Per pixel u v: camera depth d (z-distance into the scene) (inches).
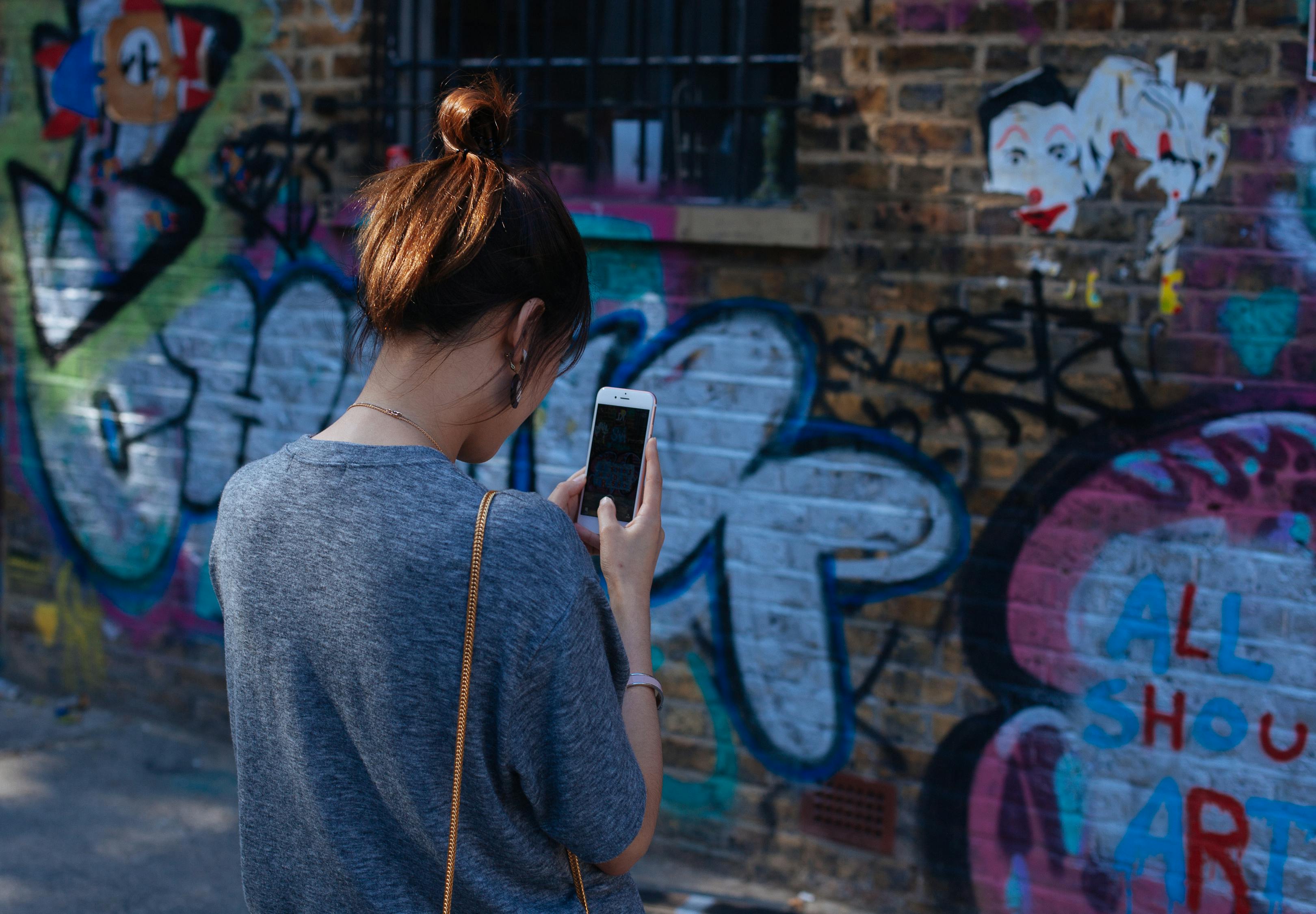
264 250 151.8
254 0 147.8
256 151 150.5
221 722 165.2
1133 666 110.6
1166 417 107.0
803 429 122.7
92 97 161.2
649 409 58.2
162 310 160.9
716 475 127.6
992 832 118.6
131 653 171.3
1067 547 112.1
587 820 42.4
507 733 41.4
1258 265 102.4
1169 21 103.1
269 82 148.4
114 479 168.7
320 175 146.6
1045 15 107.5
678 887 130.6
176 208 157.5
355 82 142.9
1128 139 105.7
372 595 41.8
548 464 136.6
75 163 164.1
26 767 157.2
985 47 110.3
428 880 43.9
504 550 41.6
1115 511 109.7
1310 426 101.7
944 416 116.0
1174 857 110.7
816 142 118.6
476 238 43.6
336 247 146.4
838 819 126.4
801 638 125.6
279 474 45.1
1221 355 104.5
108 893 129.0
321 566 42.9
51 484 173.9
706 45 128.6
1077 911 115.3
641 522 51.9
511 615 41.1
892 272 116.6
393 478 43.4
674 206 123.4
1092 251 108.1
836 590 123.2
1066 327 110.0
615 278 130.0
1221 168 102.7
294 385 152.3
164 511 165.5
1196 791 109.2
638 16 131.3
